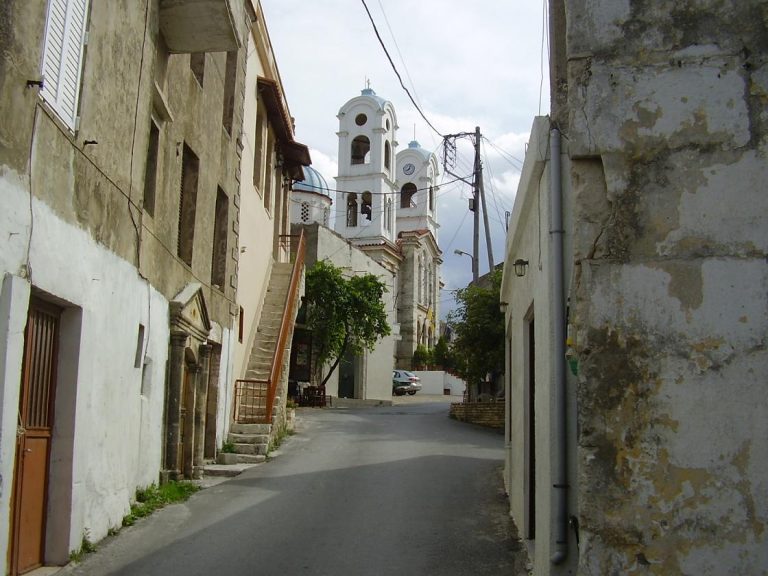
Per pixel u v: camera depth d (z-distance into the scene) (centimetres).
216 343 1470
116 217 886
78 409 769
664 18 480
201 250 1362
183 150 1284
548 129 665
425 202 6556
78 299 764
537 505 696
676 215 457
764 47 466
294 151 2412
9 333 605
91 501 819
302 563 788
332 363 3450
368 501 1095
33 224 654
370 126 5809
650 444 437
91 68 799
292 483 1228
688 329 445
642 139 469
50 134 688
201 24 1083
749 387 433
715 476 428
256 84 1933
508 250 1073
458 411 2433
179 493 1110
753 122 459
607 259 460
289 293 2027
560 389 600
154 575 733
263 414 1691
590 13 489
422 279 6125
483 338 2306
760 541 418
